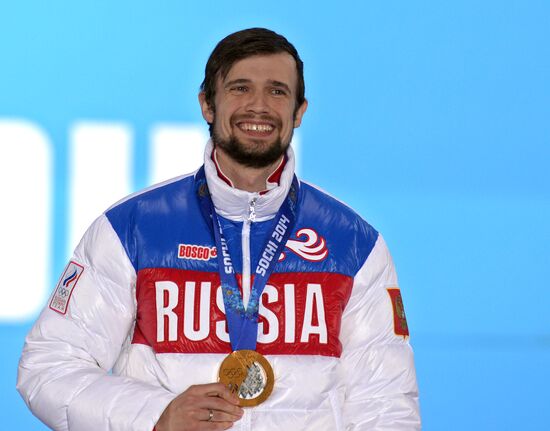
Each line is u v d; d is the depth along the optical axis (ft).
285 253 29.94
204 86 30.50
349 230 30.63
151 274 29.43
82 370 28.84
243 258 29.81
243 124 28.94
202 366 28.66
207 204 30.19
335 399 29.27
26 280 52.44
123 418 27.76
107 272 29.63
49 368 29.01
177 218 30.12
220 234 29.96
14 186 52.42
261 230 30.30
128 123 53.36
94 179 52.95
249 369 28.50
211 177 29.73
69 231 52.70
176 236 29.86
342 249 30.30
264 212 30.14
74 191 52.75
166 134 53.57
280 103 29.19
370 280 30.42
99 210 52.90
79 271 29.89
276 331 29.14
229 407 27.07
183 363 28.68
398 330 30.50
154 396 27.94
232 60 29.27
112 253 29.66
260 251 29.99
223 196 29.66
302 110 31.04
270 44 29.43
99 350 29.45
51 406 28.58
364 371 29.86
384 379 29.86
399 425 29.48
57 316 29.66
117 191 53.06
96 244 29.86
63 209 52.70
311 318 29.35
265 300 29.37
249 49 29.22
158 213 30.12
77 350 29.25
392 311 30.53
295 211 30.50
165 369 28.68
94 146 53.06
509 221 55.42
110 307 29.48
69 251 52.65
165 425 27.37
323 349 29.17
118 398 28.04
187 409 27.04
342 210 31.01
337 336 29.60
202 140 53.72
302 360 28.96
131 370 29.32
